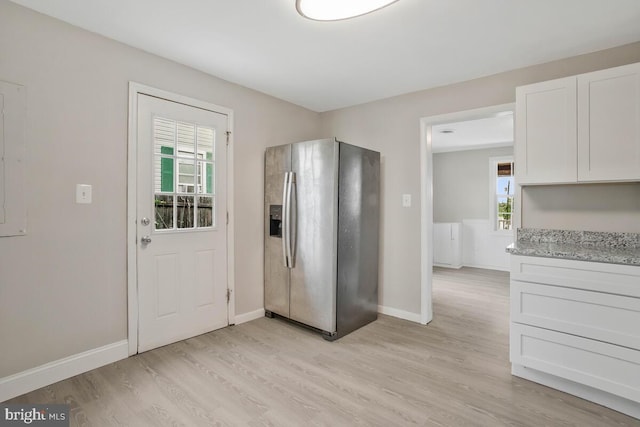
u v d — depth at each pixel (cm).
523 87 240
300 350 260
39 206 199
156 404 187
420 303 325
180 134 269
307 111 389
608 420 176
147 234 250
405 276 335
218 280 298
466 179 642
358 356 251
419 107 326
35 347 199
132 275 241
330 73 285
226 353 253
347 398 196
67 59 209
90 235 221
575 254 196
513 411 184
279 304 322
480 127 473
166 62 259
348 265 297
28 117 194
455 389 206
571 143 222
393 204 343
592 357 188
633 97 201
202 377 217
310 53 248
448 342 278
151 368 227
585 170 217
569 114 222
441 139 554
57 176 206
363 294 317
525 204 265
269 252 332
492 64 265
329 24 207
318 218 288
